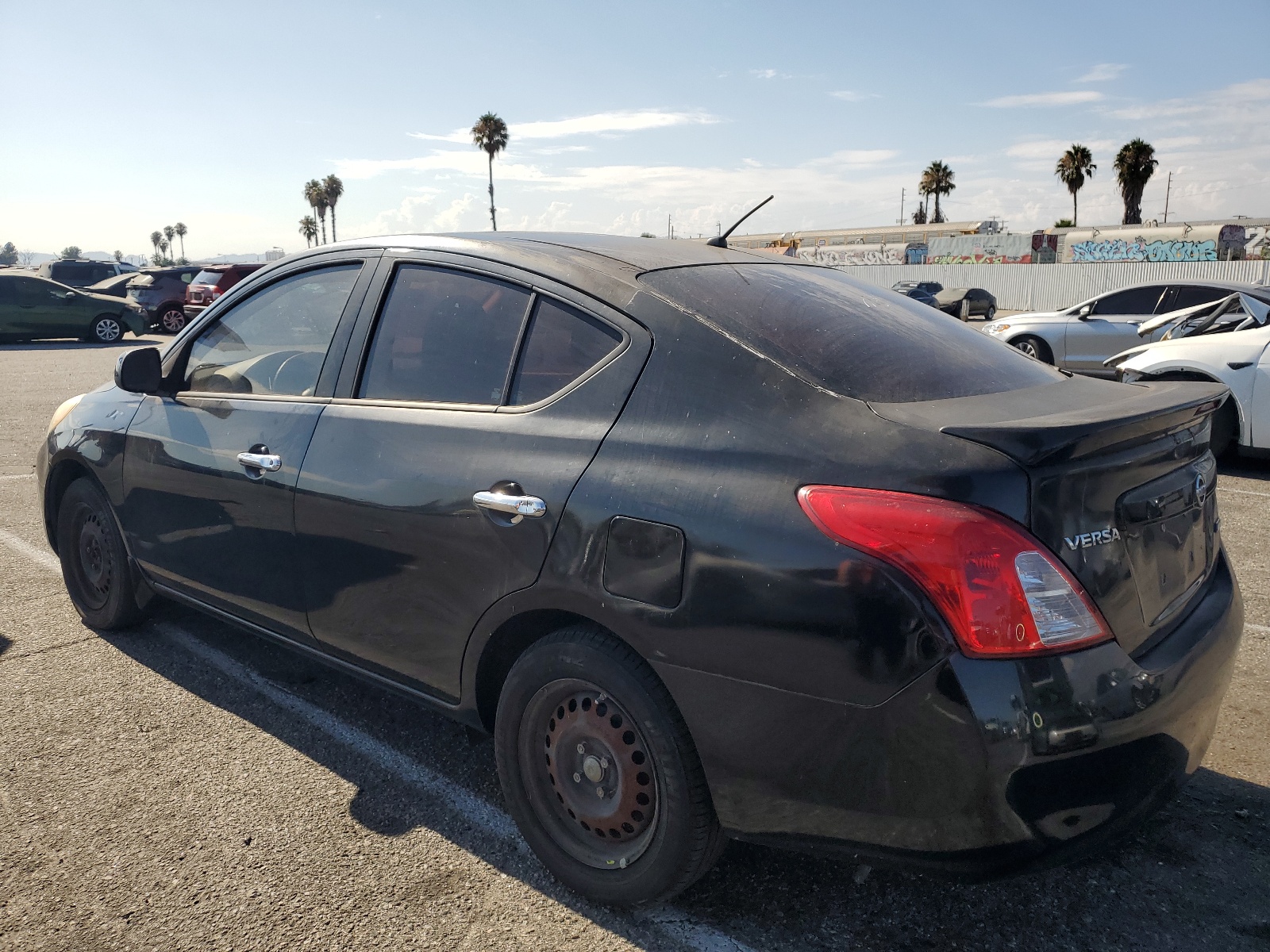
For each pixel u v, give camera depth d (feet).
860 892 7.69
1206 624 7.07
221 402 10.59
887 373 7.11
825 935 7.20
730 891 7.72
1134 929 7.23
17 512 19.62
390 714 10.90
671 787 6.81
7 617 13.79
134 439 11.50
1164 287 39.73
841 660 5.90
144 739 10.27
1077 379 8.46
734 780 6.49
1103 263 139.74
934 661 5.66
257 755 9.93
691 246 9.53
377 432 8.73
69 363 51.37
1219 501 21.22
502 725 7.82
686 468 6.70
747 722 6.32
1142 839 8.39
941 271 159.53
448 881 7.88
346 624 9.09
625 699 6.91
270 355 10.33
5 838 8.44
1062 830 5.79
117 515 12.02
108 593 12.82
